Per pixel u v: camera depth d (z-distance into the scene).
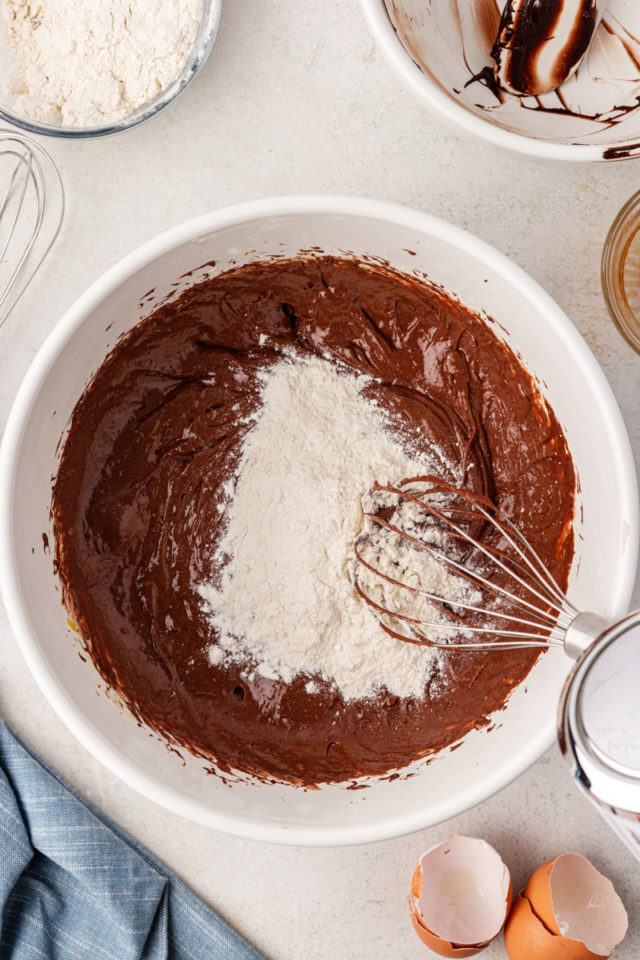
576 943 0.80
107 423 0.82
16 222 0.85
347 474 0.82
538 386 0.81
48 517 0.80
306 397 0.83
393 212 0.77
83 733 0.77
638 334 0.84
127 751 0.78
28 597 0.78
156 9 0.82
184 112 0.85
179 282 0.80
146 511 0.83
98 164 0.85
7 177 0.85
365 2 0.78
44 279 0.85
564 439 0.81
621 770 0.67
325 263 0.81
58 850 0.85
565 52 0.82
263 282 0.82
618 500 0.77
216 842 0.86
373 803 0.79
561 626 0.79
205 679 0.82
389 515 0.82
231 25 0.84
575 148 0.79
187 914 0.86
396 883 0.86
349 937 0.86
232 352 0.84
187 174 0.85
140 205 0.85
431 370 0.83
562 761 0.86
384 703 0.82
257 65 0.84
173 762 0.80
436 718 0.81
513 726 0.79
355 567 0.81
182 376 0.83
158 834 0.86
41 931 0.86
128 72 0.82
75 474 0.81
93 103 0.83
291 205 0.77
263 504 0.82
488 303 0.80
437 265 0.79
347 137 0.84
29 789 0.85
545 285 0.85
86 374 0.80
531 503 0.82
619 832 0.70
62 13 0.83
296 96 0.84
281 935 0.86
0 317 0.85
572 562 0.81
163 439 0.83
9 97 0.84
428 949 0.86
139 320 0.80
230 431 0.83
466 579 0.82
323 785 0.81
